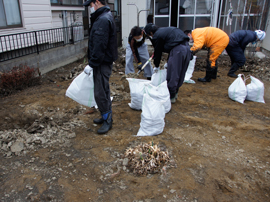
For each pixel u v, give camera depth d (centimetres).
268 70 653
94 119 349
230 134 328
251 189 226
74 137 310
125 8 874
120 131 328
